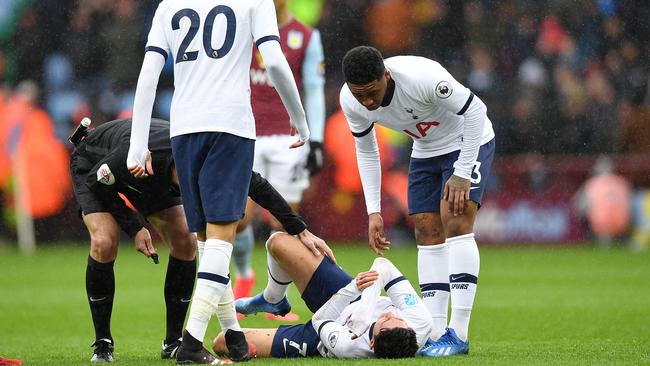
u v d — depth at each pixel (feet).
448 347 69.77
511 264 161.68
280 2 106.32
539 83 199.31
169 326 70.69
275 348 67.10
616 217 188.03
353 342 64.39
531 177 190.29
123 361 67.56
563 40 204.74
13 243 189.37
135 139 61.52
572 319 99.35
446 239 73.31
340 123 181.57
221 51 61.57
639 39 206.39
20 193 184.85
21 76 193.98
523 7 205.57
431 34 203.92
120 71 192.03
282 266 68.54
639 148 197.26
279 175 106.22
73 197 188.55
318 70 107.76
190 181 61.82
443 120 73.05
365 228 183.11
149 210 68.74
